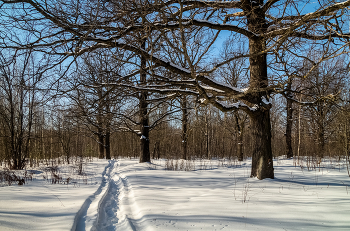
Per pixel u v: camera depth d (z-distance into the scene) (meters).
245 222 3.97
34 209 4.88
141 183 8.38
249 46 9.04
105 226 4.42
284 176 9.45
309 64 7.96
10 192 6.84
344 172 10.77
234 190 6.85
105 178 11.49
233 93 8.21
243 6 8.03
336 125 15.59
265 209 4.75
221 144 36.09
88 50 6.81
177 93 8.06
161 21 7.28
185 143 21.89
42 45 6.34
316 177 9.20
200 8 7.39
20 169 14.34
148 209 4.84
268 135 8.70
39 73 6.41
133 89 7.72
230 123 25.22
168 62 7.09
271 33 7.72
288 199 5.62
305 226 3.77
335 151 20.98
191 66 6.27
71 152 27.48
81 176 11.24
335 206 4.94
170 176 10.21
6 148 15.88
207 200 5.59
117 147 36.53
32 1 5.17
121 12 6.08
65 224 3.88
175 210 4.75
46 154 22.58
